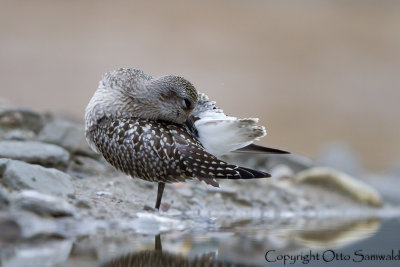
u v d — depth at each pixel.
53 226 7.64
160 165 9.01
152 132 9.02
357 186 13.83
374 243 8.74
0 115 12.36
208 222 9.62
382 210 13.41
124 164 9.27
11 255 6.68
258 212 11.46
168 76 9.66
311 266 7.33
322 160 18.59
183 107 9.61
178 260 7.01
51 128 11.65
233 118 9.48
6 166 8.38
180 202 10.74
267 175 8.86
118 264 6.66
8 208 7.63
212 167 8.82
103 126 9.40
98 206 8.90
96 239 7.63
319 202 13.00
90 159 11.34
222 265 6.98
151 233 8.34
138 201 9.97
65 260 6.60
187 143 8.98
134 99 9.58
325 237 9.06
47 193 8.38
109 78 9.76
